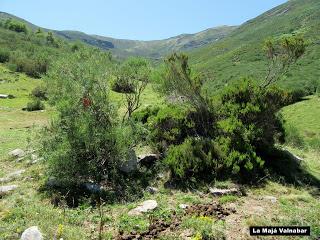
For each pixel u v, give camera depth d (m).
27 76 69.19
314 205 11.34
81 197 11.09
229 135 14.07
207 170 12.91
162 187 12.16
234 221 9.52
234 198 11.20
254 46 124.00
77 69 13.72
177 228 8.92
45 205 10.48
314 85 59.12
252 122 14.75
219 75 92.75
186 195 11.48
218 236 8.52
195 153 13.12
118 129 12.66
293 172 14.21
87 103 13.01
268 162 14.45
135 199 11.26
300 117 44.84
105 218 9.47
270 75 16.36
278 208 10.77
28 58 86.19
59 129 12.77
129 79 15.98
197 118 15.24
